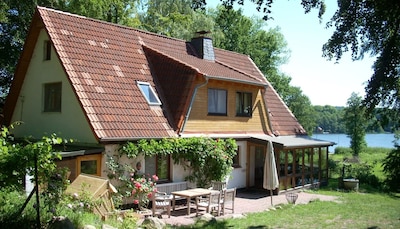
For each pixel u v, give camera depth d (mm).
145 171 16703
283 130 25141
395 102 18422
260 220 14641
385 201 20156
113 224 11055
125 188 15500
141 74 19219
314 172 24922
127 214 12484
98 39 19031
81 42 18031
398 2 12148
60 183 10859
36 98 18578
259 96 23484
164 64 20078
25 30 26406
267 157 18688
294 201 18438
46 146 9695
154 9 41750
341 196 21547
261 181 23266
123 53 19500
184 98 18719
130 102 17375
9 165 9273
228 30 46281
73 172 14219
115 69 18234
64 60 16500
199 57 23625
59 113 17281
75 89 15805
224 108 21109
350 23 14398
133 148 15594
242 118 22109
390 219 15312
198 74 18891
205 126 19766
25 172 9570
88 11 27516
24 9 25547
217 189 17375
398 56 13867
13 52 26750
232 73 21375
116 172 15328
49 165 9820
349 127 48156
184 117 18438
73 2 26859
